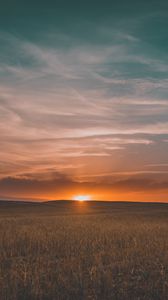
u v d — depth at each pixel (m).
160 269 11.13
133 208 85.06
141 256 13.35
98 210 76.69
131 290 9.20
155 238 18.55
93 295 8.70
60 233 21.28
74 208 85.94
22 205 91.75
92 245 16.14
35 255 14.45
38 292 8.59
